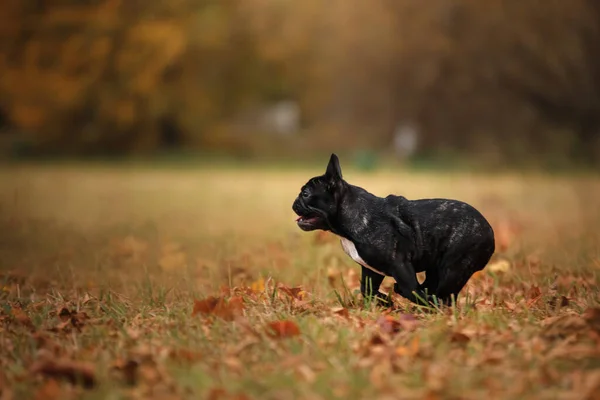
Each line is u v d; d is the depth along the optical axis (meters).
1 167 37.34
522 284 8.11
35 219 15.20
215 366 4.95
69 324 6.28
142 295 7.82
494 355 4.97
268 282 7.86
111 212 17.30
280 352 5.17
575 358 4.91
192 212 17.30
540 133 39.28
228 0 48.22
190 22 47.03
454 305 6.31
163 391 4.52
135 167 38.81
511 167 36.75
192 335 5.61
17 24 45.56
